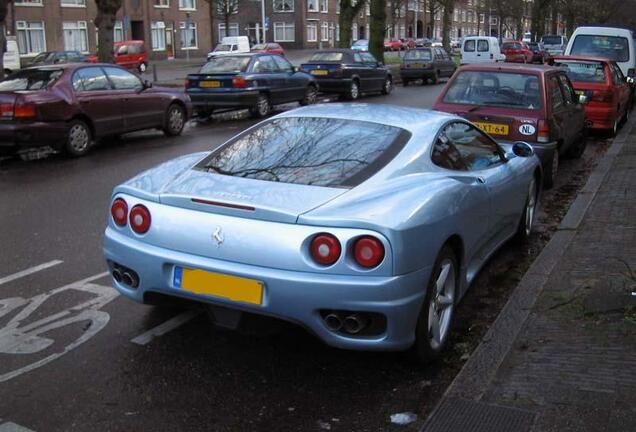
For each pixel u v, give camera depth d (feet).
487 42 113.50
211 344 13.50
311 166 12.85
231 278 11.30
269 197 11.70
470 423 10.30
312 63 69.26
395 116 14.92
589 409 10.46
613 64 45.55
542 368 11.91
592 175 29.91
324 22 236.84
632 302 14.46
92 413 10.93
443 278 12.80
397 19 239.09
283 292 10.92
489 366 12.09
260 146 14.07
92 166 33.42
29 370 12.31
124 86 40.04
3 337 13.67
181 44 180.04
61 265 18.13
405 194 11.89
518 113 27.04
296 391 11.73
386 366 12.66
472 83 28.76
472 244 14.21
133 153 37.35
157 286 12.06
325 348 13.34
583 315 14.06
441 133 14.65
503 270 18.52
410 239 11.14
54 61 108.99
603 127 41.91
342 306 10.84
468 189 13.69
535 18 172.35
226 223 11.46
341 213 11.07
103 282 16.87
